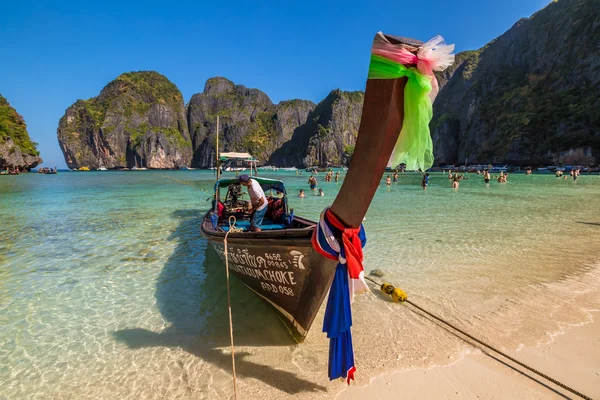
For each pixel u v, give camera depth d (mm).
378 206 17406
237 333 4688
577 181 40500
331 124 179625
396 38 2334
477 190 28188
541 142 84062
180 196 23266
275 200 8641
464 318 4906
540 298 5547
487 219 13195
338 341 3248
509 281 6340
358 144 2652
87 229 11641
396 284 6281
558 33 102062
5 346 4410
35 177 60750
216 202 8688
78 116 190375
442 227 11562
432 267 7227
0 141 75562
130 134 190000
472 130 111562
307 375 3715
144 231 11344
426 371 3707
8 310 5430
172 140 193625
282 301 4512
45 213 15312
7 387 3623
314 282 3891
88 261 7957
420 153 2543
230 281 6676
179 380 3688
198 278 6844
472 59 158250
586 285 6070
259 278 4684
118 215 14773
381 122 2457
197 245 9461
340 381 3586
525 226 11703
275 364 3943
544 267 7137
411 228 11391
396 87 2354
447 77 167125
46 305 5617
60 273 7129
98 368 3932
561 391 3336
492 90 113812
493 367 3758
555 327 4586
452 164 125125
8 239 10188
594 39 86125
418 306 5266
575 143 77062
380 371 3725
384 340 4367
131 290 6234
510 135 92125
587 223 12211
